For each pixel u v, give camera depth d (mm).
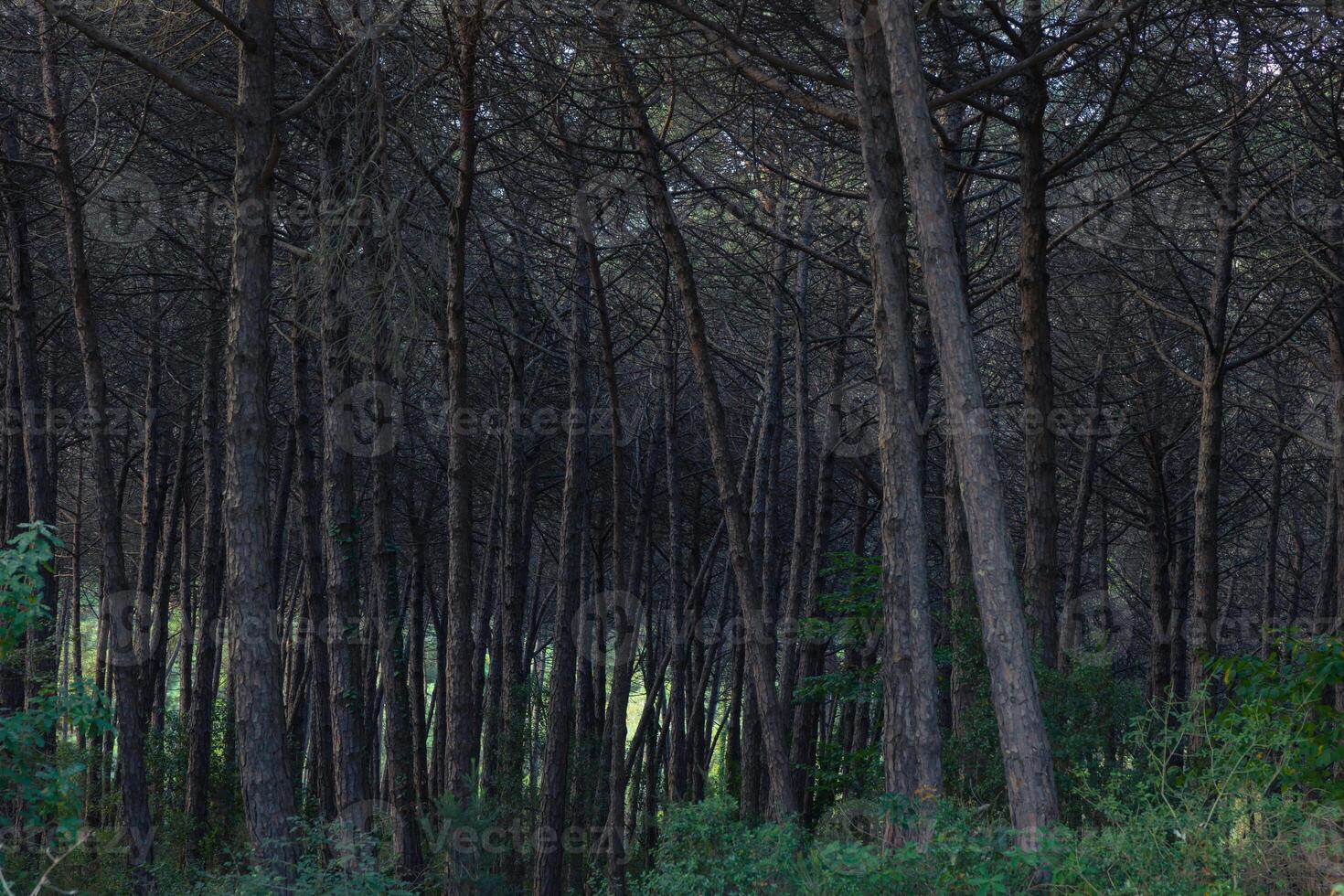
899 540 7770
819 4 9938
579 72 11836
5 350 18078
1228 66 11281
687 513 26375
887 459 7895
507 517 17859
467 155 11133
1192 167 13766
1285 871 6145
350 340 11969
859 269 16594
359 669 13602
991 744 9812
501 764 18047
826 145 13594
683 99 14211
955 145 10938
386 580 12703
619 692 16297
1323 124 11828
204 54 12391
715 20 10172
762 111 12703
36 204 15227
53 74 11898
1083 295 17875
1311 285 13703
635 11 10305
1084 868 5953
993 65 12539
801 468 16562
